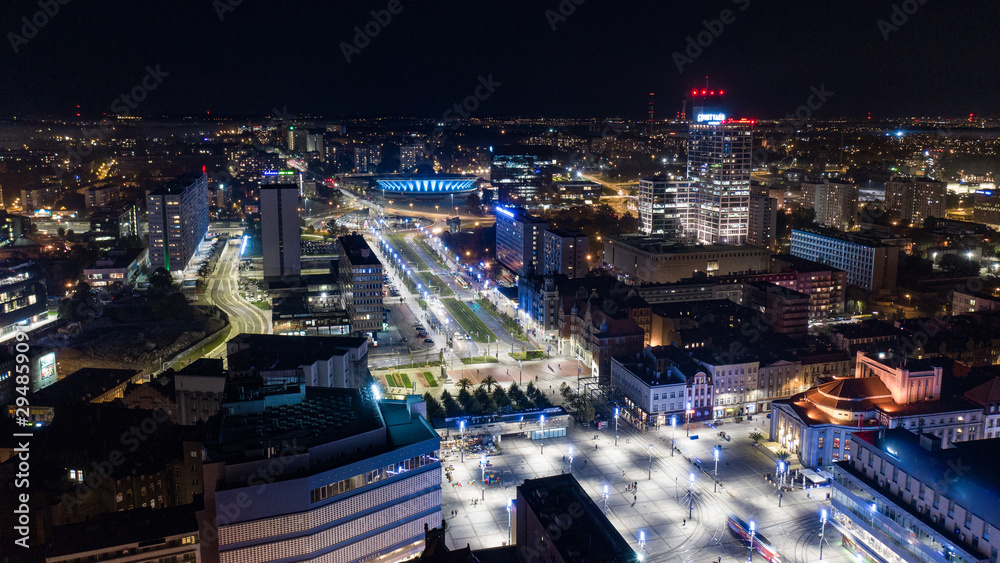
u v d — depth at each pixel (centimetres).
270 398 15625
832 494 17900
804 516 18512
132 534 13825
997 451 15700
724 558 16725
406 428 15325
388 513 14188
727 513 18612
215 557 13938
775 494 19538
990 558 13388
